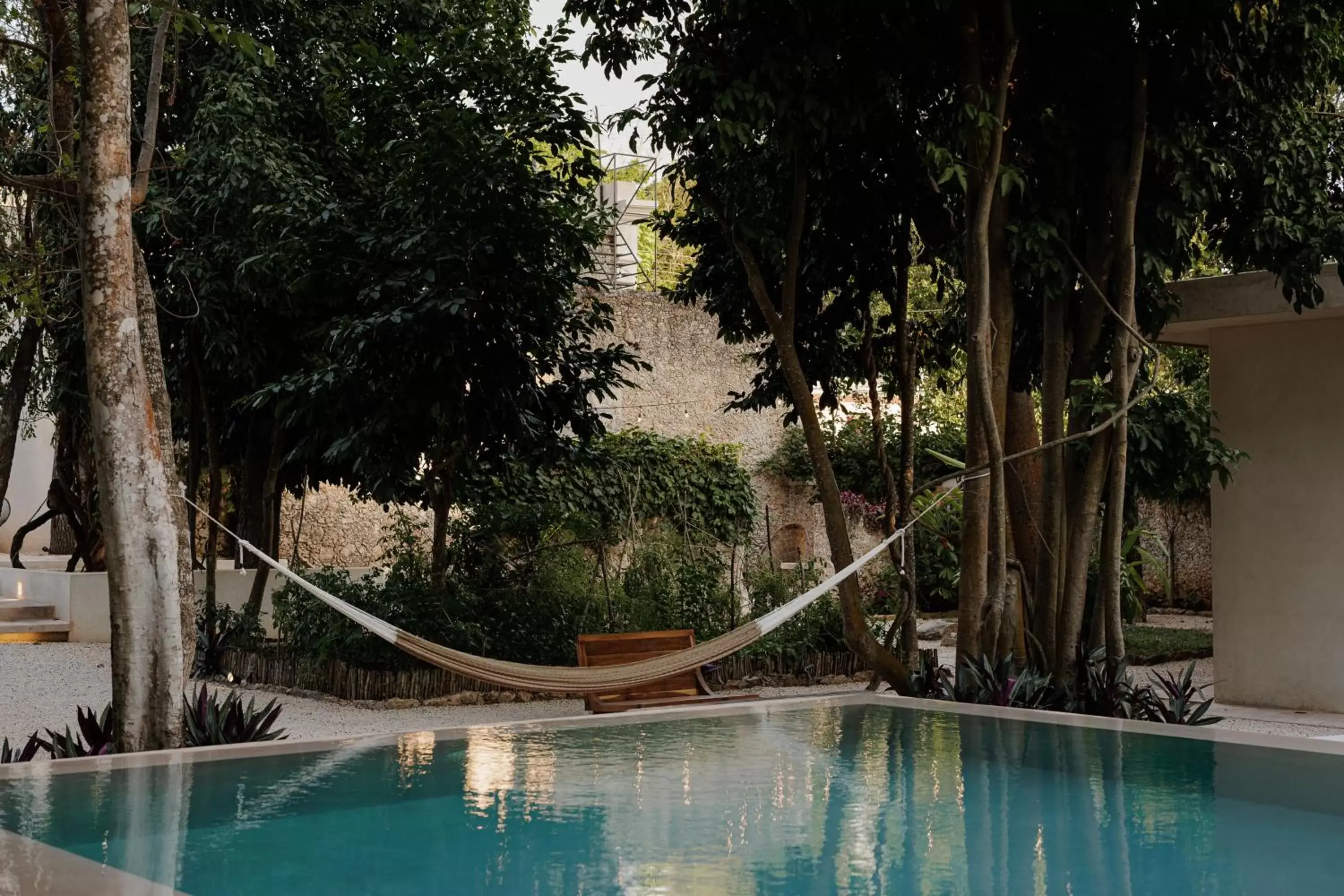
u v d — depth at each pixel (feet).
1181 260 25.80
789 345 24.66
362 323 26.86
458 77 27.61
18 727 24.22
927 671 24.75
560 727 20.77
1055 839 13.17
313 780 15.99
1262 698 29.89
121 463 16.37
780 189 27.25
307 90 34.35
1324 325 28.94
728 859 12.41
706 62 22.70
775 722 21.26
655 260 56.29
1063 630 23.80
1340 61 25.59
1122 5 23.06
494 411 29.30
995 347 24.39
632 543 37.52
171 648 16.76
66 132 20.11
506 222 27.84
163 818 13.69
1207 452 24.75
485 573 31.99
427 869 11.94
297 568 32.12
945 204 27.48
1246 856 12.48
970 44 22.56
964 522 23.85
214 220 32.27
